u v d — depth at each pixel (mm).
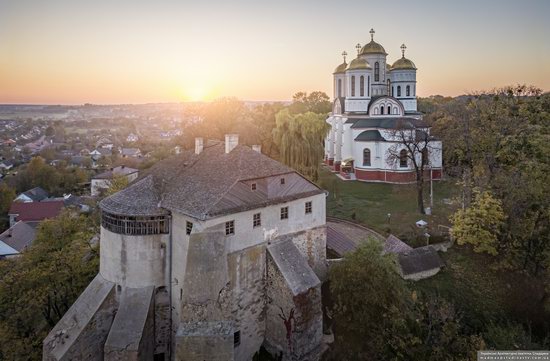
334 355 29281
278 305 29750
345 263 30016
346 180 66188
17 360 31719
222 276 26344
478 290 34969
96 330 29562
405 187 59156
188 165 35375
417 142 52031
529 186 38094
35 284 35250
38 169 105062
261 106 104125
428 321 29672
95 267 38844
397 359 26438
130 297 29688
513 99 66188
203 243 26281
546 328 33219
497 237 38156
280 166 32344
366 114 70438
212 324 25328
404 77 74188
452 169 56375
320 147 50938
